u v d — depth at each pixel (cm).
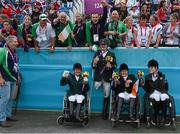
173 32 898
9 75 777
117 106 766
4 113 778
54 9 1185
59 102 879
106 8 877
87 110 784
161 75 793
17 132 740
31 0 1347
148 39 890
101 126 779
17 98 867
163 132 739
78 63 812
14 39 791
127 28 905
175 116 795
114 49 883
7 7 1294
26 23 906
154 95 764
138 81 779
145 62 882
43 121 816
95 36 881
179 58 873
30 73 888
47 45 912
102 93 859
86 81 782
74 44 912
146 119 772
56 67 880
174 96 843
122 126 777
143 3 1212
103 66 832
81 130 751
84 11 1098
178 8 1141
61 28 902
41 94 885
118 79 786
